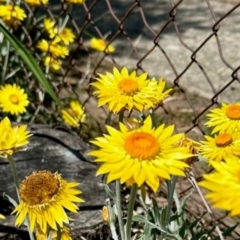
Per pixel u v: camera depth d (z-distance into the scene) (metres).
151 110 0.70
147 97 0.65
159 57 1.78
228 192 0.46
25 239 0.81
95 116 1.27
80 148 0.97
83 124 1.11
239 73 1.62
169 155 0.52
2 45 1.15
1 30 0.88
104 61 1.69
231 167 0.48
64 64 1.59
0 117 1.08
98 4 2.27
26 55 0.87
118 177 0.51
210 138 0.65
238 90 1.53
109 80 0.67
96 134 1.16
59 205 0.59
